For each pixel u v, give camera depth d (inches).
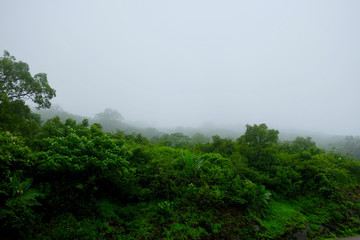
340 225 288.8
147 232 188.4
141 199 226.2
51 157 175.3
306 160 410.6
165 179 246.2
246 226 235.3
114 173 206.1
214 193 250.5
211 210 238.8
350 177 441.1
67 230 159.0
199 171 300.5
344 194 361.4
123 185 216.8
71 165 176.7
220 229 218.7
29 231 143.8
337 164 485.7
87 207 187.5
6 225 132.4
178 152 364.2
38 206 167.2
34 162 183.0
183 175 278.2
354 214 322.0
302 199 323.6
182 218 216.5
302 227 262.2
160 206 215.5
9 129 394.3
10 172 166.7
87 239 160.6
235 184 276.7
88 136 274.5
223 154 422.3
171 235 193.2
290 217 273.0
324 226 278.5
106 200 209.2
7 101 463.2
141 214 208.2
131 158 279.0
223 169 308.7
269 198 294.2
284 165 381.4
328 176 369.4
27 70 753.0
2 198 150.5
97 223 177.6
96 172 198.8
